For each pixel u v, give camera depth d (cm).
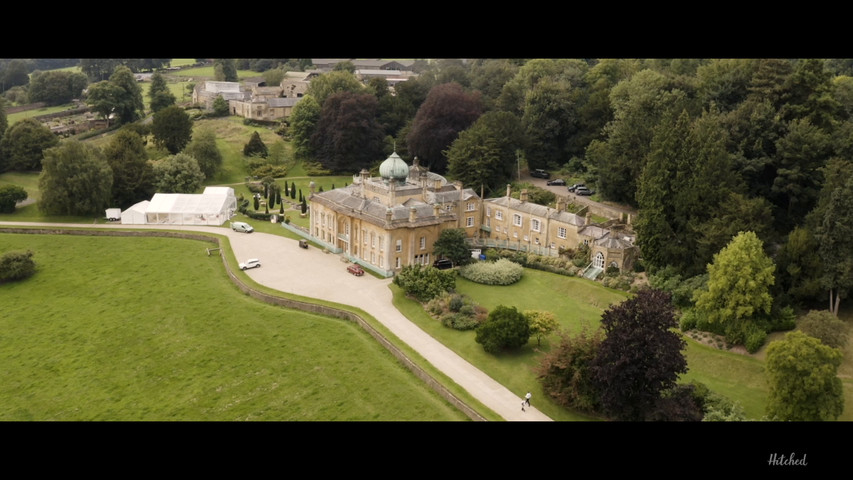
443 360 10562
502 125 19125
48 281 14612
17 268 14538
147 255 15825
